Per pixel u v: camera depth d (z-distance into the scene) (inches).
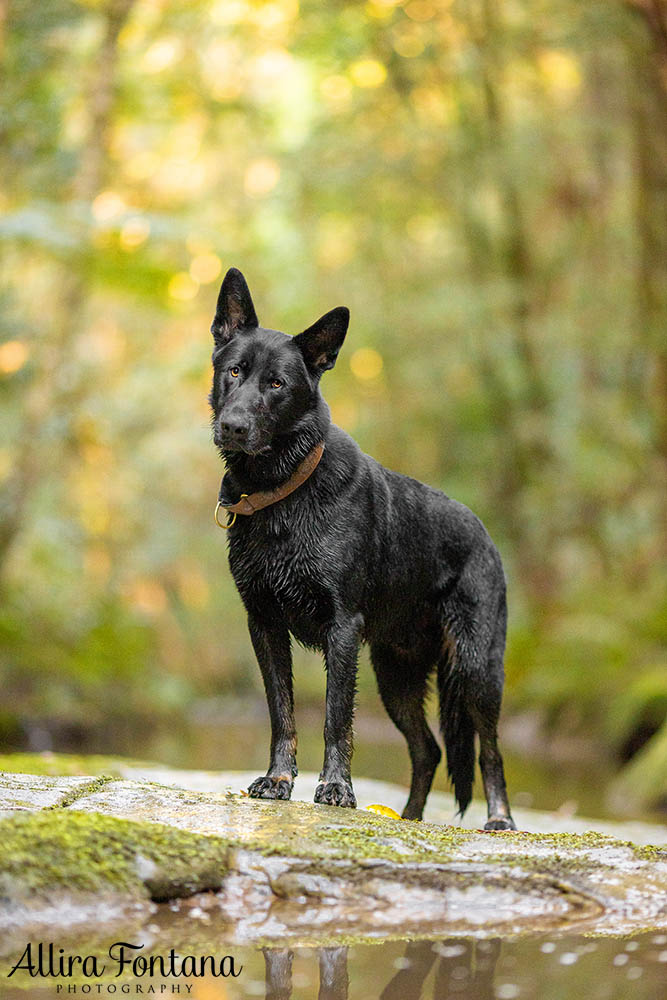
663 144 568.7
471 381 800.3
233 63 673.0
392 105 696.4
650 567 644.1
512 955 121.8
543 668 600.1
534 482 733.9
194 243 559.8
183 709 738.2
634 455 657.0
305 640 187.0
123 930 126.8
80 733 565.0
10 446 579.2
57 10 531.2
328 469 179.0
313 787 249.4
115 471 815.1
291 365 176.7
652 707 475.5
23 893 125.9
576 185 702.5
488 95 663.1
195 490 949.2
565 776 443.8
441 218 776.3
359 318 786.2
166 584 949.2
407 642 212.5
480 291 700.7
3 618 587.8
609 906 137.2
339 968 118.0
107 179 614.9
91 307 816.3
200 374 844.0
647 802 363.3
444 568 207.3
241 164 804.0
